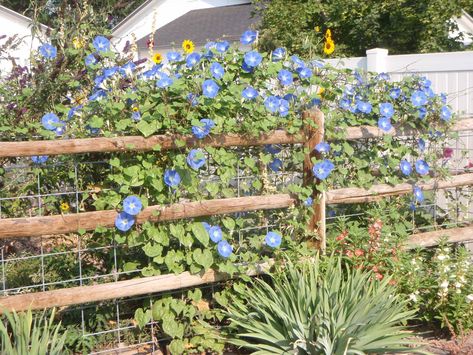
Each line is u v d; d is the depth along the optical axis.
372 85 4.96
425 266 4.60
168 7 20.88
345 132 4.55
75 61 4.96
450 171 5.31
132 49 5.21
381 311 3.66
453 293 4.27
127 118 3.92
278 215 4.42
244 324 3.80
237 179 4.26
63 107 4.25
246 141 4.15
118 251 4.10
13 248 4.46
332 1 10.92
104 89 4.02
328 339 3.46
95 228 3.76
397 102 4.90
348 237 4.54
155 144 3.82
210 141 4.01
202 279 4.04
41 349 3.31
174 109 3.93
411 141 5.03
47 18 6.44
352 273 4.19
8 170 4.29
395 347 3.59
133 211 3.76
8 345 3.24
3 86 4.79
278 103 4.29
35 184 4.18
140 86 3.94
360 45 10.95
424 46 10.45
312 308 3.70
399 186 4.87
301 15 10.77
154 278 3.91
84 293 3.73
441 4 10.20
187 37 18.03
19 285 4.29
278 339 3.63
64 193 3.86
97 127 3.84
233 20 18.81
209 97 3.90
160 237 3.91
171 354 3.89
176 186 3.87
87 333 3.99
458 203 5.29
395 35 10.67
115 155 3.87
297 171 4.49
